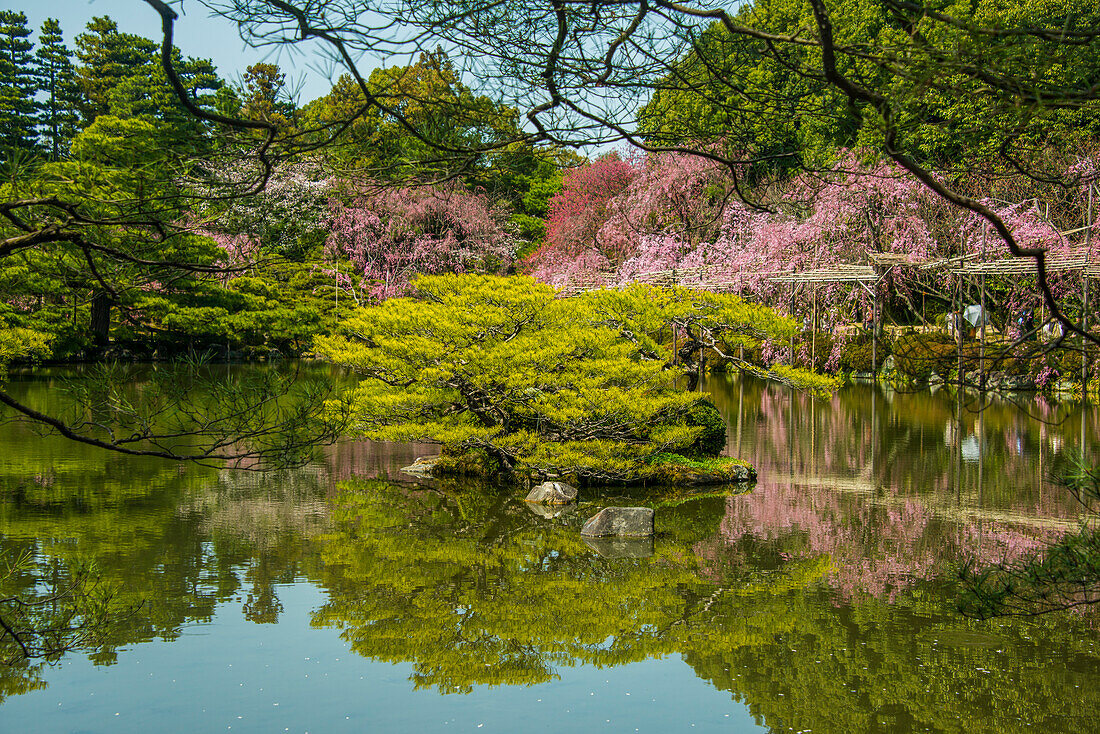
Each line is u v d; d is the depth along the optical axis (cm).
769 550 1021
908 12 293
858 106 337
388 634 773
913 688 664
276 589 877
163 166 368
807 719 620
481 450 1454
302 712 620
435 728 599
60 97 4072
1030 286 2328
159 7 292
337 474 1461
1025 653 724
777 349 2842
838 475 1447
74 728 592
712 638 767
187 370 390
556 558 1000
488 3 338
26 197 375
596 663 719
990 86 316
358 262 3975
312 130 347
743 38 350
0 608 711
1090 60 294
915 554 990
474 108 373
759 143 395
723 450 1686
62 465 1444
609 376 1374
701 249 2961
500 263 4069
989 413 2123
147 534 1056
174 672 684
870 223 2639
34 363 2856
